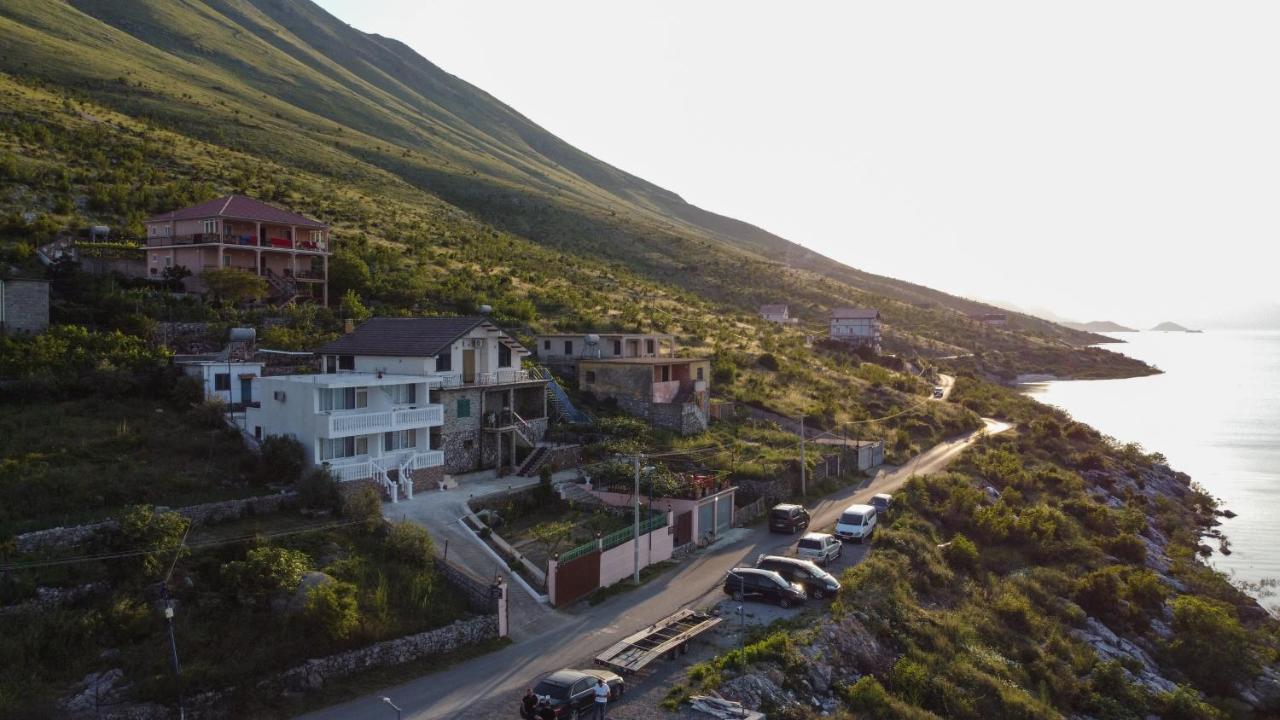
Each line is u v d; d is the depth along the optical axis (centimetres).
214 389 4894
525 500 4634
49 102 12712
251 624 2791
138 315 5819
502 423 5394
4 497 3312
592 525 4344
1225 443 11631
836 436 7781
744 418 7775
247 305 7106
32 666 2434
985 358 19550
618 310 11656
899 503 5788
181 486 3734
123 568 2873
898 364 13588
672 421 6662
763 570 3841
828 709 3019
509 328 8688
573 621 3447
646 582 4025
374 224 12600
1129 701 3903
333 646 2788
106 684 2416
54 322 5603
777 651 3197
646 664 2944
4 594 2656
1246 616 5281
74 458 3831
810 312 17838
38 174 9100
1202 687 4328
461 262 11775
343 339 5400
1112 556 5850
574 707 2573
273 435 4278
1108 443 9881
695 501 4669
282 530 3469
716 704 2716
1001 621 4422
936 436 9081
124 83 16425
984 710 3409
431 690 2759
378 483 4281
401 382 4578
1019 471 7600
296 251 7931
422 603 3159
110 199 8869
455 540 3875
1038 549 5625
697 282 18262
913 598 4234
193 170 11825
